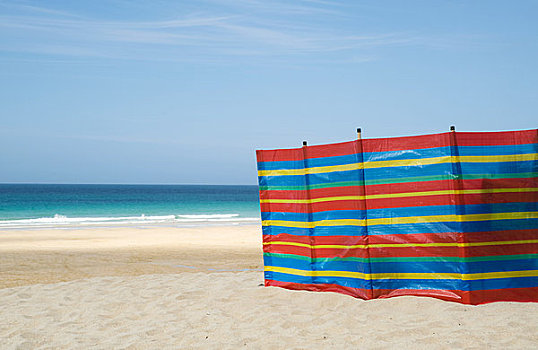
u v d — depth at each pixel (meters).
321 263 6.81
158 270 10.53
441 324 5.12
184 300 7.05
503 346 4.37
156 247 15.17
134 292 7.78
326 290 6.74
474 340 4.55
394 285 6.20
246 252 13.83
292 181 7.12
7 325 6.07
